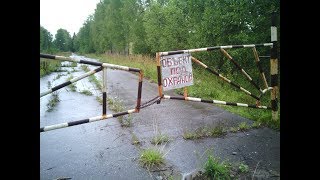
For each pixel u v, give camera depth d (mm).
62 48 121562
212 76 12062
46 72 22844
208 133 5496
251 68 10281
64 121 6984
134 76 17094
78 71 24938
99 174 3982
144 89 11477
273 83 6160
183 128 5898
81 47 95438
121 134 5676
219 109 7480
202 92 9547
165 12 18422
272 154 4480
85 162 4391
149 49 28125
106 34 52938
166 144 5047
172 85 5297
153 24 21594
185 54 5418
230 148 4789
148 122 6441
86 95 10883
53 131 6055
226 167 3945
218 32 10930
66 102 9555
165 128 5945
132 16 32719
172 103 8352
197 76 12406
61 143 5285
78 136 5672
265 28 9523
